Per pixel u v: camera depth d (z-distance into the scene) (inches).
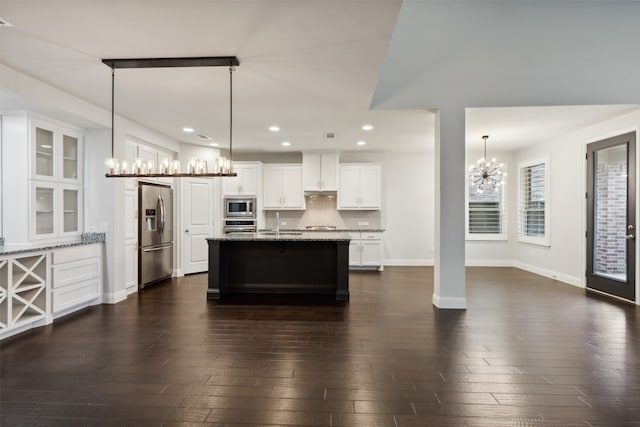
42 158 165.5
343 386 98.9
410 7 173.3
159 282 242.4
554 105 169.5
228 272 213.2
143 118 196.9
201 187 276.4
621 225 195.3
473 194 309.1
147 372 107.0
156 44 110.8
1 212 155.3
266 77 137.3
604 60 167.3
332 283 211.0
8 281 135.3
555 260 251.3
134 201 214.4
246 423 81.7
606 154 204.2
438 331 144.3
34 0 86.4
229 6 90.1
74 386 98.3
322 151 299.0
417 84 175.2
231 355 119.8
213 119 199.5
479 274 270.5
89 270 178.7
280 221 316.5
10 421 82.1
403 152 309.6
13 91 129.3
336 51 115.3
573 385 99.7
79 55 118.2
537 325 151.5
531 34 169.3
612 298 197.0
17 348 125.3
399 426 80.8
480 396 93.8
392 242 313.0
